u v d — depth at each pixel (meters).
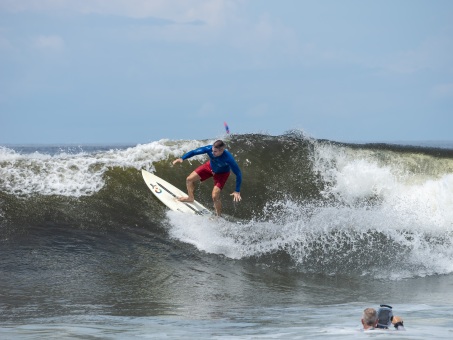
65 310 24.19
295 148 51.22
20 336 17.86
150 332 18.84
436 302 27.95
